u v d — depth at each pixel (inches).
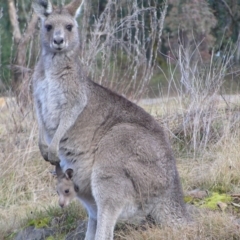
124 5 1207.6
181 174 830.5
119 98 722.2
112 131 689.0
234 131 931.3
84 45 1035.3
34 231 748.0
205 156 889.5
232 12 1482.5
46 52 727.1
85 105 713.0
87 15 1106.1
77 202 769.6
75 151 707.4
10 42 1813.5
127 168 665.0
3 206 876.0
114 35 1149.1
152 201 675.4
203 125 946.7
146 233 647.1
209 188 781.9
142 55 1040.8
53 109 717.3
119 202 663.1
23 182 922.7
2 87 1180.5
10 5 1635.1
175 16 1333.7
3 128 1053.2
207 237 633.0
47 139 738.8
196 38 1332.4
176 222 674.8
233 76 1112.8
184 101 1000.2
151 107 1042.7
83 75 725.9
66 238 721.0
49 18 730.2
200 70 1069.8
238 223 660.1
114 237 676.1
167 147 693.9
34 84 740.0
